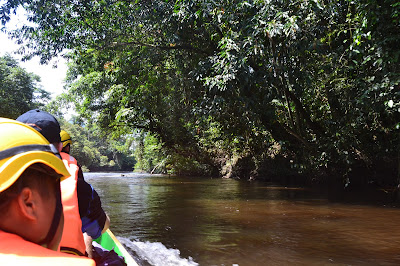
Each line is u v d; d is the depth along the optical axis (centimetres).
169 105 1616
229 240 549
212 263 432
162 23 1205
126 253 311
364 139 1234
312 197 1102
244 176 2038
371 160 1275
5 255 48
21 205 56
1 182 52
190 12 1042
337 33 1016
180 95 1489
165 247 504
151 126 1895
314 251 486
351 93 1037
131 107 1648
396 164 1241
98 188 1568
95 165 5706
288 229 632
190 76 1309
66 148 283
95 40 1358
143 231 617
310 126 1321
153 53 1329
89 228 251
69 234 187
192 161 2452
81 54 1398
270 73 1065
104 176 2873
